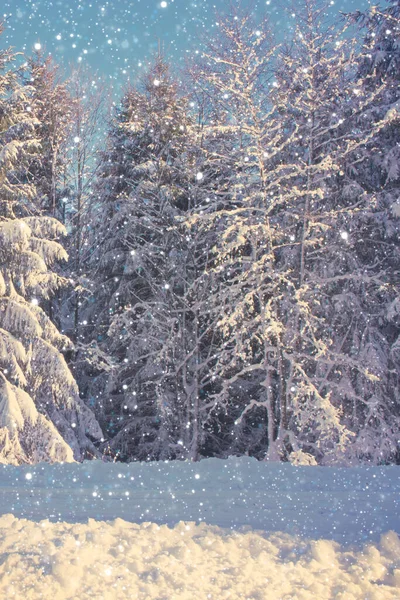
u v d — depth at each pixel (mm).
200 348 18578
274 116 15953
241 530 5184
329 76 14789
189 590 3748
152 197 18531
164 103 19734
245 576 4035
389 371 15031
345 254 15609
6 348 13250
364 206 15922
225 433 18953
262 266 14383
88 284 19234
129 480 7496
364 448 14398
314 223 14328
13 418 12625
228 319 14234
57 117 19938
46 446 13242
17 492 6855
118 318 16828
